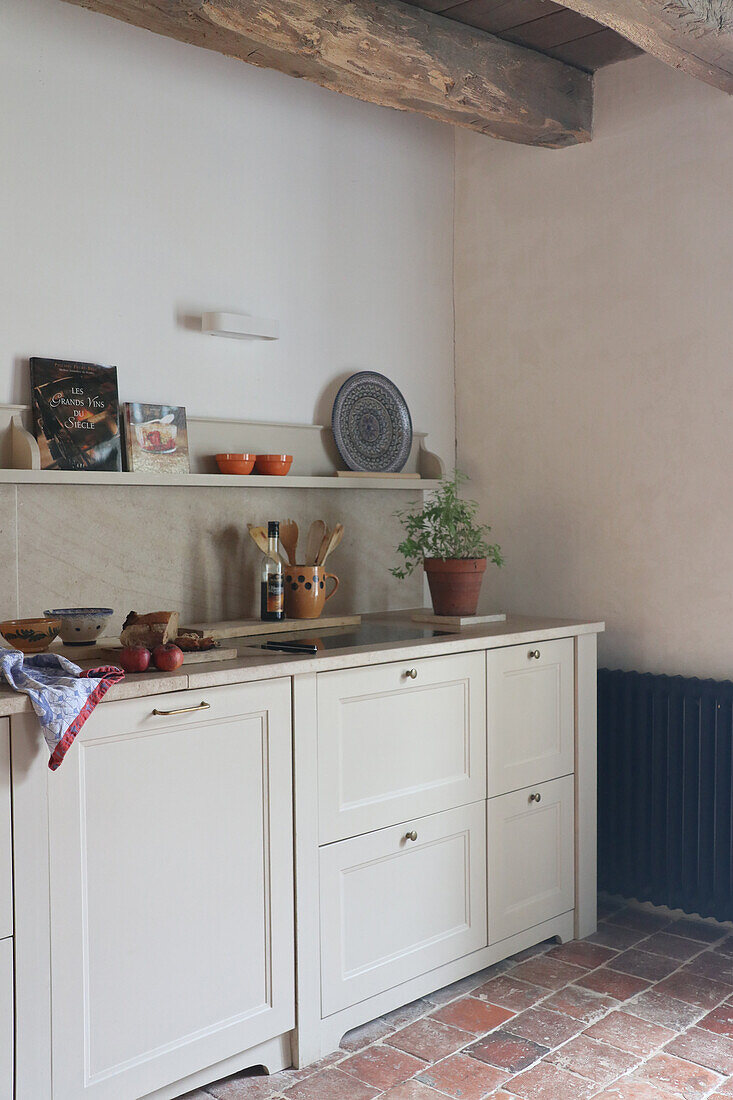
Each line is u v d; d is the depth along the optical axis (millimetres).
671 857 2955
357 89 2680
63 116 2436
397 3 2580
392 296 3309
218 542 2768
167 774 1985
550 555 3318
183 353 2701
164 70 2645
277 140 2934
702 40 2385
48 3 2400
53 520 2408
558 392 3273
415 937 2469
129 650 2006
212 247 2766
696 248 2928
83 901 1863
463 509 3004
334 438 3064
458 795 2566
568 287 3232
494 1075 2158
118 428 2531
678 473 2996
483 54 2818
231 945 2102
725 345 2877
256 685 2123
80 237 2475
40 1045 1808
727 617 2904
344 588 3119
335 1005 2283
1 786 1745
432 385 3467
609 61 3076
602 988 2580
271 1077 2178
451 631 2723
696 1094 2076
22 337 2371
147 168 2611
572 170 3211
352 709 2318
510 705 2709
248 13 2230
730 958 2762
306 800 2221
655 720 2977
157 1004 1979
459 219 3521
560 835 2883
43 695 1752
